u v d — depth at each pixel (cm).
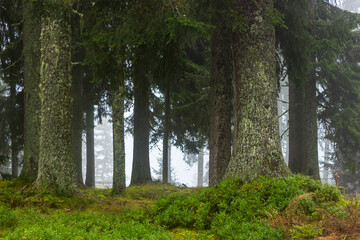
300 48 1227
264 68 973
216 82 1151
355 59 1906
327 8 1720
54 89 969
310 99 1783
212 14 1084
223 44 1148
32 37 1240
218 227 680
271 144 927
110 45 891
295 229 575
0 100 2019
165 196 886
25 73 1233
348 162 1994
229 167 962
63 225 625
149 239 591
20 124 1681
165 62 1126
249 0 998
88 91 1812
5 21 1550
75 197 933
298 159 1817
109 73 1045
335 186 784
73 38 1459
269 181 833
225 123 1132
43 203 852
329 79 1833
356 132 1800
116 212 894
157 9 852
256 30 984
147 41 981
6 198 821
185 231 719
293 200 674
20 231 560
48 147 946
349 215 578
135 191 1449
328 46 1390
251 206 730
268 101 956
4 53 1484
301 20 1217
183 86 1823
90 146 2294
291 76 1383
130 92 1337
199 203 798
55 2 880
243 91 980
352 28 1438
